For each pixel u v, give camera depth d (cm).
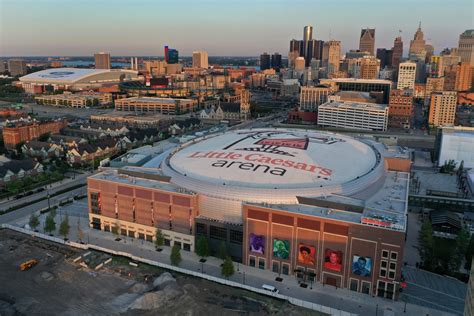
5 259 13600
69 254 14025
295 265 12788
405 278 12756
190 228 14300
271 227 12838
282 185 14188
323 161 16262
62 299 11469
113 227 15738
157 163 17962
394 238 11319
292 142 18675
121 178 15900
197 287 12088
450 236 16025
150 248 14650
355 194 14300
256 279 12669
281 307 11200
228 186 14038
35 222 15762
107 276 12681
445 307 11325
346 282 12200
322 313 10950
